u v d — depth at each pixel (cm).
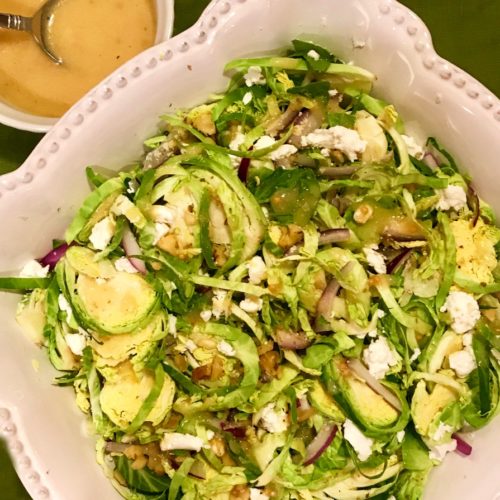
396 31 28
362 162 29
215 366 29
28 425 28
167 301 28
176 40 28
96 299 28
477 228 30
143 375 28
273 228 28
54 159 27
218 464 29
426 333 30
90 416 30
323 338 29
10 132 34
